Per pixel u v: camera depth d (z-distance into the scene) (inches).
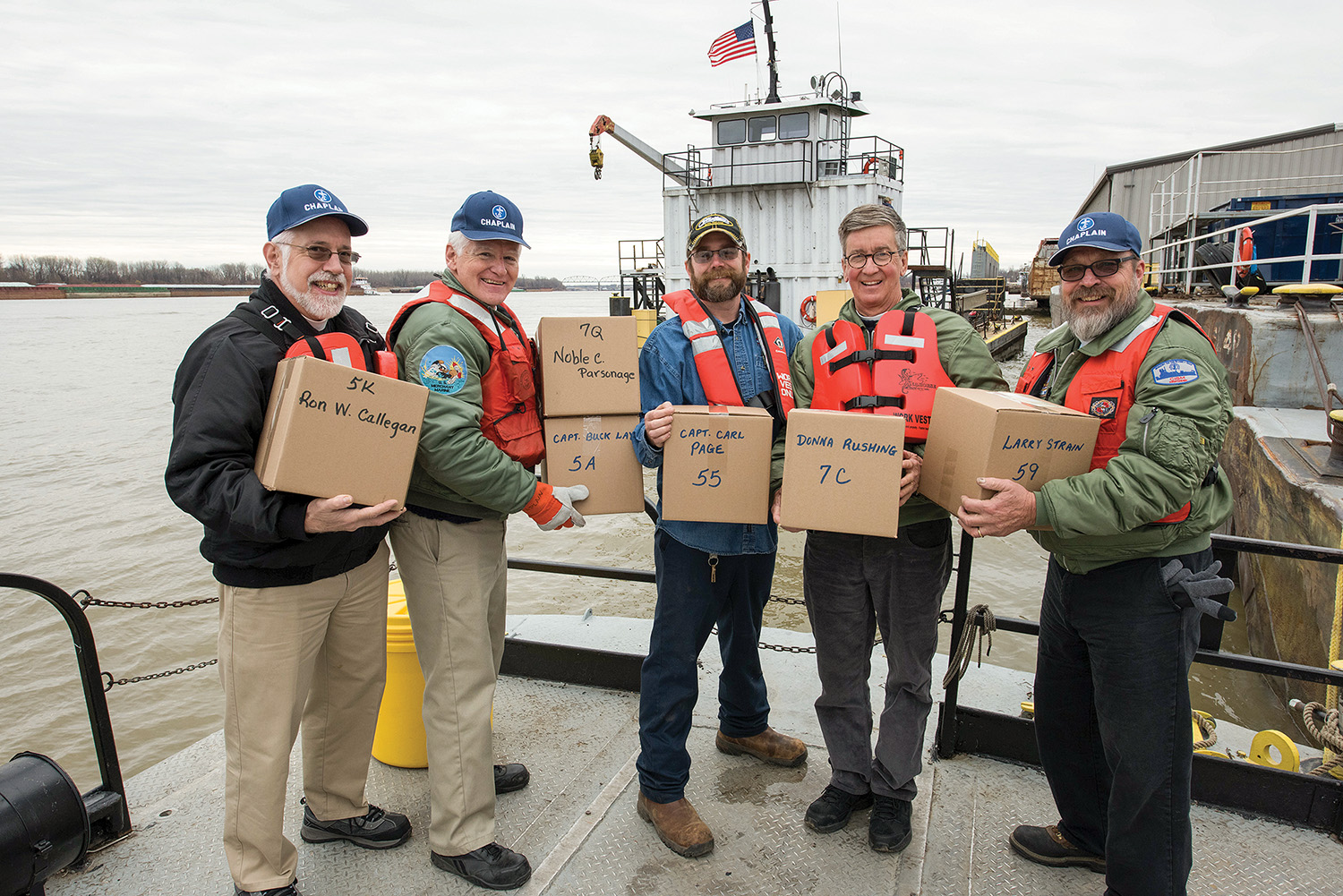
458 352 87.3
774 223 743.1
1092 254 79.0
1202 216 493.7
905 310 98.2
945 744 116.6
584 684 141.4
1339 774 114.4
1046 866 95.5
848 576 99.1
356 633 93.1
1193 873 94.5
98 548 379.2
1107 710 81.8
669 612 98.8
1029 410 77.0
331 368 74.7
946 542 97.3
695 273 101.6
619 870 94.8
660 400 103.1
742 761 118.1
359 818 100.7
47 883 92.5
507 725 128.9
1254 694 219.5
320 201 82.0
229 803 85.3
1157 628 78.2
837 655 101.3
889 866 95.0
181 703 240.7
